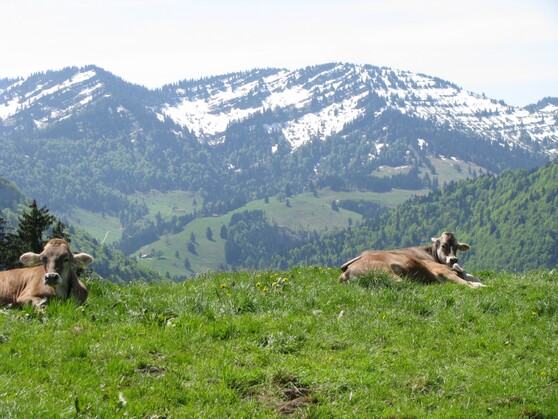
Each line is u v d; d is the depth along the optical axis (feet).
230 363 32.32
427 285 54.70
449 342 38.78
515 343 38.75
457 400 30.32
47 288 44.34
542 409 29.63
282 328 38.24
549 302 47.01
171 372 30.96
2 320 37.24
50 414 24.76
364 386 30.78
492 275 68.13
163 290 51.57
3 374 28.78
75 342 33.37
